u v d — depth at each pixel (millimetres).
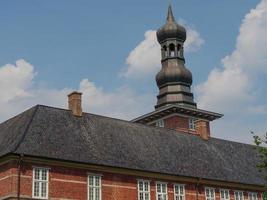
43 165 43438
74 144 47156
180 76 75188
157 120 73750
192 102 74562
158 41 79125
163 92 75250
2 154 43125
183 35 78062
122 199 47531
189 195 53125
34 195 42312
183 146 58250
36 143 44438
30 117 47562
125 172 48344
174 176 51906
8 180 41875
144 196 49375
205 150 60281
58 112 49906
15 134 46031
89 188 45656
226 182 56719
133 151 51656
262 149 39750
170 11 79625
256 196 60188
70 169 44969
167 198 51125
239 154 64500
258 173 62438
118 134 52875
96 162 46406
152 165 51156
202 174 54969
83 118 51469
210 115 74000
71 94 51719
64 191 43938
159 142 56156
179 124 71250
